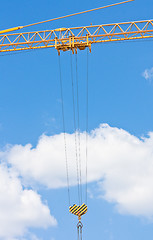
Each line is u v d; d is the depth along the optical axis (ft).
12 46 226.38
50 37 217.97
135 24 210.59
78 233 172.76
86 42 209.67
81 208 173.17
